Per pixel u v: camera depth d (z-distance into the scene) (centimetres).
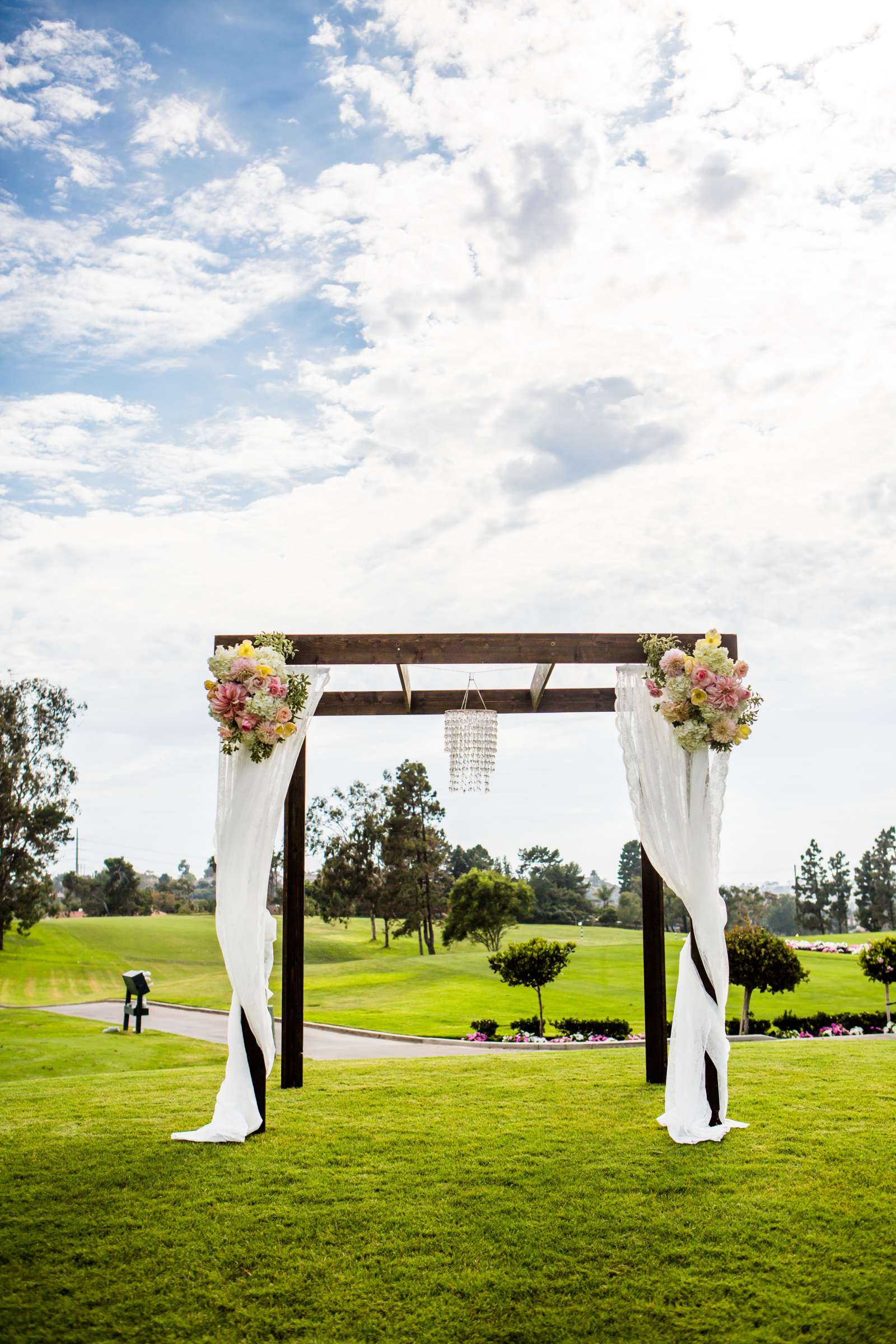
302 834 759
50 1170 533
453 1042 1703
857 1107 664
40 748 4312
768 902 6159
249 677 634
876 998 2280
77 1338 368
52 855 4309
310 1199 491
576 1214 471
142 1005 1839
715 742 648
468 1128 612
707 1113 602
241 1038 609
